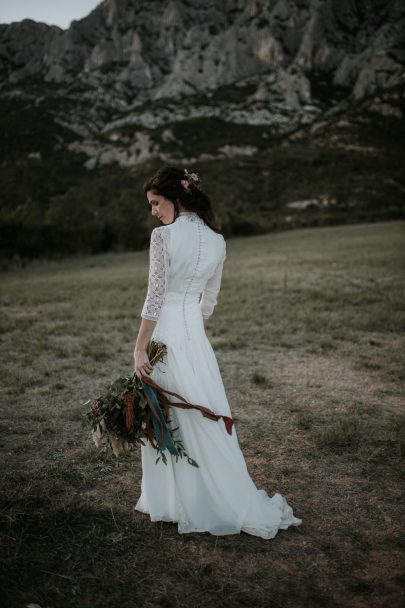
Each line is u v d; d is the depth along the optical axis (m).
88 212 38.84
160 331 2.39
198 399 2.37
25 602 2.04
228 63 167.00
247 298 9.98
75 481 3.06
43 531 2.52
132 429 2.36
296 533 2.53
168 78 169.88
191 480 2.47
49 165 101.31
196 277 2.36
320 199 66.88
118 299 10.46
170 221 2.41
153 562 2.30
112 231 38.50
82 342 6.83
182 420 2.39
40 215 37.44
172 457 2.47
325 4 165.75
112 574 2.22
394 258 16.03
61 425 3.97
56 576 2.20
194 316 2.43
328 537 2.50
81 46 194.12
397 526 2.58
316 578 2.20
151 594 2.11
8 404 4.47
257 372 5.31
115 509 2.75
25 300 10.98
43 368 5.59
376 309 8.27
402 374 5.15
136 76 179.38
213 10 195.12
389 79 129.00
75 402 4.50
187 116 133.25
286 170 82.38
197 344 2.42
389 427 3.84
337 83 150.75
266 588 2.14
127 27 195.75
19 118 133.75
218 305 9.30
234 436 2.51
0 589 2.10
